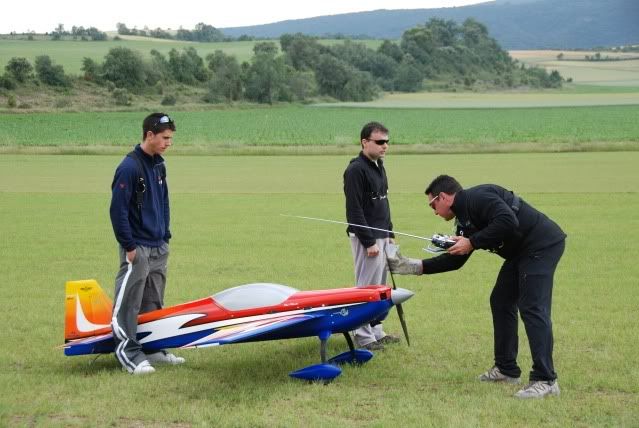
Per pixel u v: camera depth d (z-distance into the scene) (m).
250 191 23.81
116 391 6.30
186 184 26.00
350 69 127.38
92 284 7.10
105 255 13.27
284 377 6.72
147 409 5.82
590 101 112.56
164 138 7.16
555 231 6.24
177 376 6.74
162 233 7.33
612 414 5.63
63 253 13.47
